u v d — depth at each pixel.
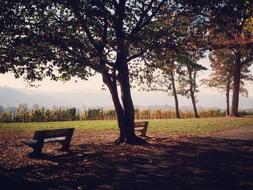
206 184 8.40
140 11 15.75
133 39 14.82
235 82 43.09
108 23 15.38
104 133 21.98
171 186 8.27
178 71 20.50
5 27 13.32
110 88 16.69
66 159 12.14
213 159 11.79
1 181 8.77
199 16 17.22
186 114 48.50
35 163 11.41
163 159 11.91
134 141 16.27
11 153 13.52
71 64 15.18
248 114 48.31
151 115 47.03
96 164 11.17
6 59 14.21
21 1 13.28
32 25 14.16
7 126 27.52
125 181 8.83
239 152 13.20
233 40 19.53
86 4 13.70
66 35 14.75
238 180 8.77
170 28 16.88
